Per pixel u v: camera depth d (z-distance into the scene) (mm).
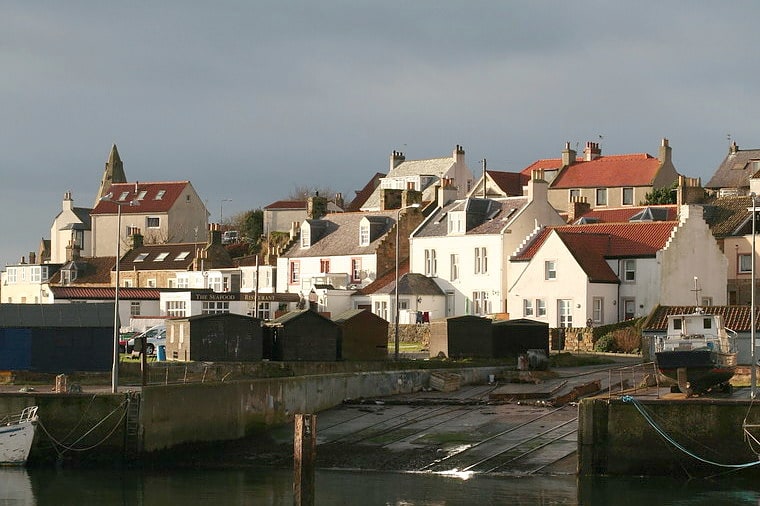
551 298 120438
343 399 92562
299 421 62781
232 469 77938
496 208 137625
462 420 85125
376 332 107688
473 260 134375
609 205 174875
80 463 78250
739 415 72125
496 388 97375
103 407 78312
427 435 82062
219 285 161375
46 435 78438
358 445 80938
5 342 94312
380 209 163625
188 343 98750
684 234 119062
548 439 79562
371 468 76688
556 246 120375
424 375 98562
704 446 72438
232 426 82375
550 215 136000
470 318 106750
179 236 199250
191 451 80000
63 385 83375
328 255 149750
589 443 73500
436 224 141125
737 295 124750
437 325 108125
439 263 138125
